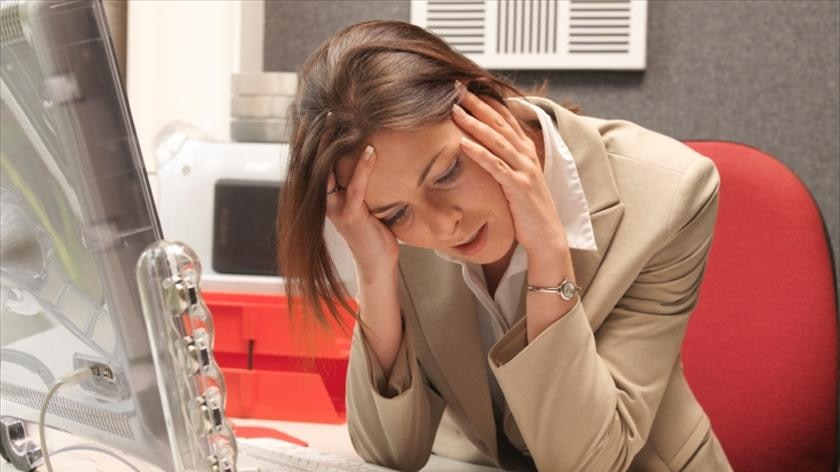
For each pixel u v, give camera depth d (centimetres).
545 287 100
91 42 69
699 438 112
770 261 140
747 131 196
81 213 72
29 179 76
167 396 69
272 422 135
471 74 97
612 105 199
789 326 138
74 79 69
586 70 199
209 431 68
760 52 195
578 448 101
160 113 200
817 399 136
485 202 96
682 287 109
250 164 154
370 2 207
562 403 100
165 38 199
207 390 69
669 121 198
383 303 108
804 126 195
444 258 114
